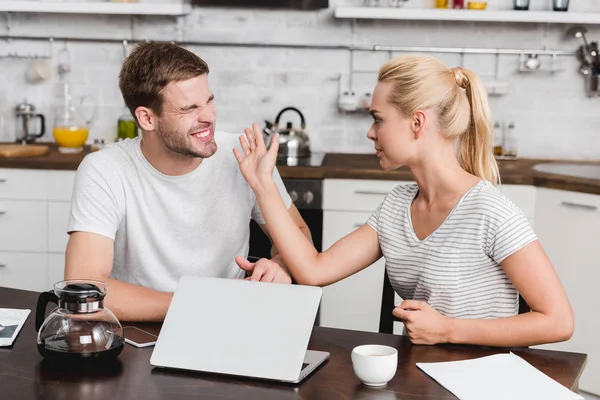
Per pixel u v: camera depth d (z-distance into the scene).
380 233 2.03
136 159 2.16
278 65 4.38
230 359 1.56
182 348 1.59
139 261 2.22
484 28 4.29
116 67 4.44
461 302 1.86
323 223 3.75
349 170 3.70
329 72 4.37
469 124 1.96
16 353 1.66
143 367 1.59
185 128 2.01
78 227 2.10
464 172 1.91
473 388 1.48
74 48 4.43
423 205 1.95
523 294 1.77
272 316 1.59
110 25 4.41
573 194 3.45
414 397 1.45
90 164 2.15
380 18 4.22
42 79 4.46
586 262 3.41
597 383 3.40
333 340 1.77
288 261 1.98
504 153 4.29
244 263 1.96
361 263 2.04
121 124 4.23
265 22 4.35
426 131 1.86
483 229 1.82
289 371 1.51
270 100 4.41
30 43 4.43
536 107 4.32
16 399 1.42
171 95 1.98
